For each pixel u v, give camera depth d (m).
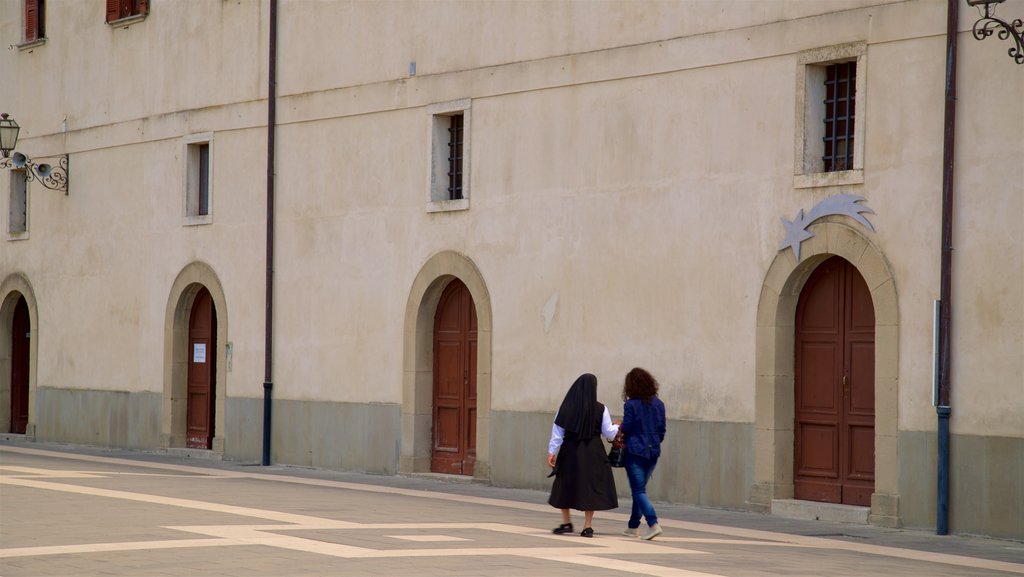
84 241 30.89
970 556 15.01
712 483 19.34
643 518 17.89
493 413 22.25
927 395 17.14
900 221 17.42
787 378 18.77
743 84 19.14
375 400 24.22
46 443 31.58
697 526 17.20
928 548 15.62
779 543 15.60
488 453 22.28
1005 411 16.41
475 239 22.62
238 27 27.12
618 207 20.61
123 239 29.80
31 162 31.53
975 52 16.77
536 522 16.75
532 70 21.81
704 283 19.48
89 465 24.34
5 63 33.00
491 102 22.44
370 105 24.47
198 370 28.36
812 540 16.05
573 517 17.73
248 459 26.55
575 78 21.22
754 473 18.84
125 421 29.55
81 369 30.86
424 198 23.48
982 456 16.56
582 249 21.08
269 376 26.02
